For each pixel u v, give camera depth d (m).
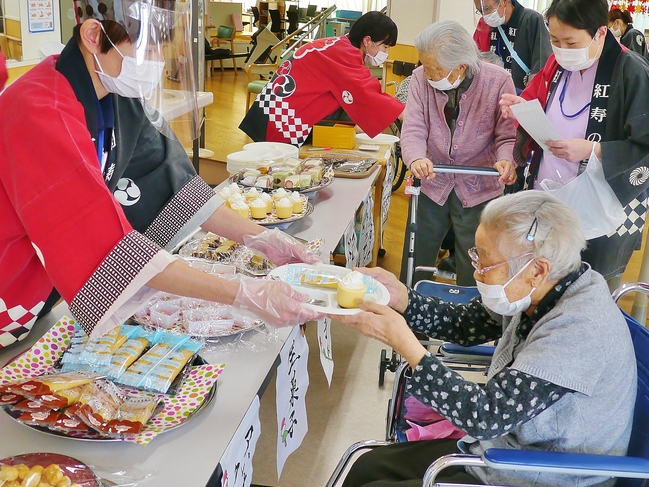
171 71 1.50
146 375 1.38
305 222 2.55
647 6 6.10
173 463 1.19
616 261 2.55
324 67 3.54
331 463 2.44
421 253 3.22
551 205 1.42
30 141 1.25
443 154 3.03
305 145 3.76
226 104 9.03
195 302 1.72
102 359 1.40
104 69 1.32
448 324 1.84
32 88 1.30
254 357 1.58
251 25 13.05
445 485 1.39
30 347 1.50
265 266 1.97
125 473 1.14
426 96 2.99
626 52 2.37
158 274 1.30
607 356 1.38
